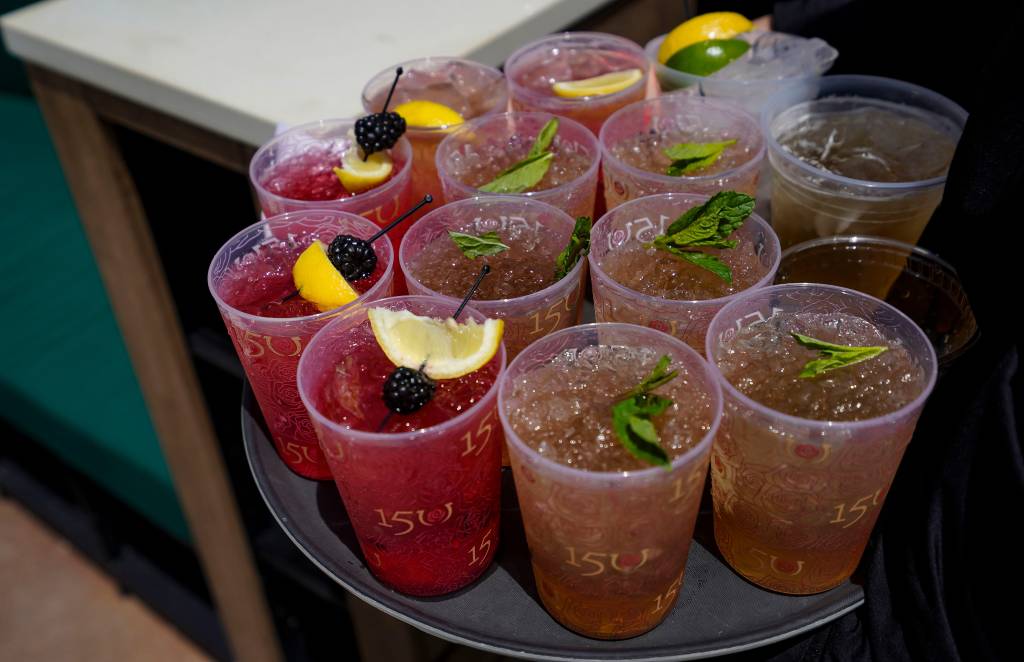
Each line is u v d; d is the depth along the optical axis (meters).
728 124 1.04
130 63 1.36
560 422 0.72
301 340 0.81
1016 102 0.67
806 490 0.69
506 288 0.86
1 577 2.38
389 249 0.90
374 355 0.81
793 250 0.96
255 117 1.21
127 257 1.58
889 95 1.05
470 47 1.35
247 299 0.89
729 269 0.82
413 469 0.69
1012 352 0.70
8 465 2.54
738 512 0.75
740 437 0.70
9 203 2.22
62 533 2.38
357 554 0.83
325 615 1.88
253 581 1.84
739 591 0.78
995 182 0.70
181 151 1.52
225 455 1.70
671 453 0.68
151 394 1.72
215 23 1.51
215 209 1.61
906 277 0.94
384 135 0.95
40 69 1.51
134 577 2.25
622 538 0.67
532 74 1.22
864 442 0.66
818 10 1.24
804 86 1.06
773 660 0.90
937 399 0.78
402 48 1.37
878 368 0.74
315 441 0.87
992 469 0.70
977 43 1.12
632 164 1.02
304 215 0.93
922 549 0.74
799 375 0.73
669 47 1.19
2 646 2.20
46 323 1.99
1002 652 0.71
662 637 0.74
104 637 2.21
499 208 0.93
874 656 0.77
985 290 0.73
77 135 1.52
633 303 0.81
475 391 0.77
